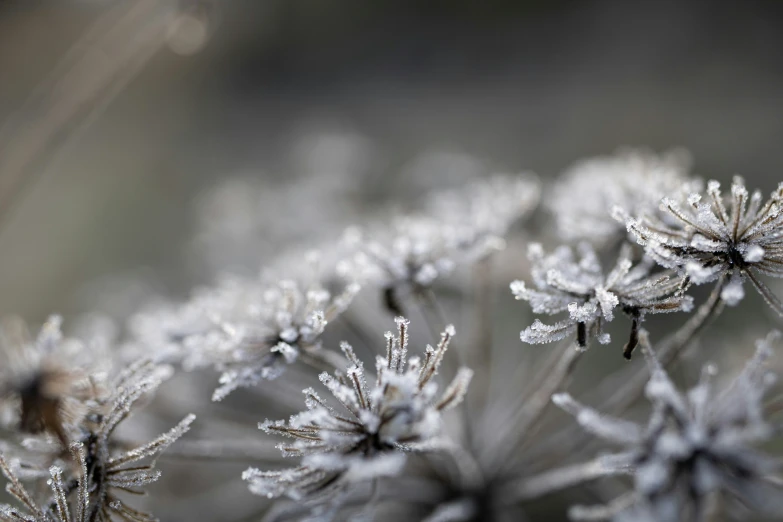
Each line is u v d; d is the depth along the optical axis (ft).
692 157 1.56
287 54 2.04
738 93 1.68
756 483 0.72
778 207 0.74
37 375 0.80
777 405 0.74
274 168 1.68
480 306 0.92
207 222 1.31
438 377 0.91
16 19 1.49
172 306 1.15
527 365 0.99
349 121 1.85
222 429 0.92
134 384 0.79
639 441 0.73
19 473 0.77
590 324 0.75
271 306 0.80
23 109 0.91
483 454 0.90
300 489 0.75
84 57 0.92
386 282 0.84
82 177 1.67
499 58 1.94
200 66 1.94
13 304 1.45
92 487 0.77
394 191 1.43
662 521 0.72
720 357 0.94
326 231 1.17
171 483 0.99
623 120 1.68
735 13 1.84
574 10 1.98
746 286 0.93
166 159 1.73
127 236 1.56
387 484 0.87
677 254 0.75
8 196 0.91
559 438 0.88
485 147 1.70
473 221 0.87
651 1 1.94
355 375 0.74
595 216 0.84
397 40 2.04
